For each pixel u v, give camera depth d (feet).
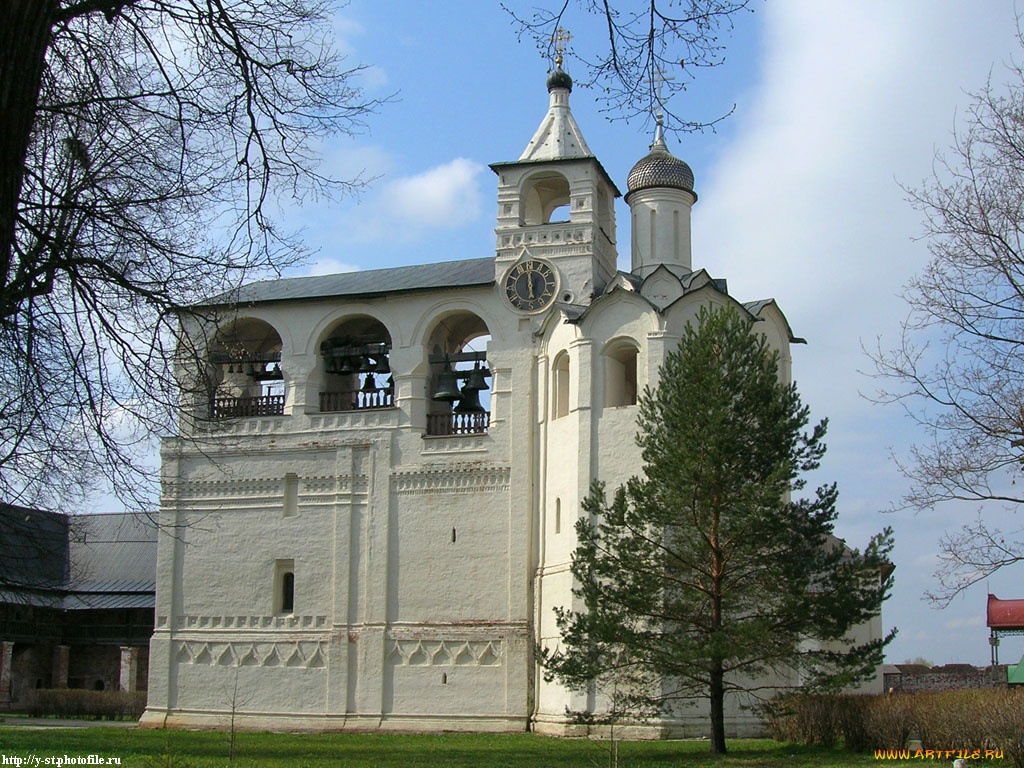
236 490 202.28
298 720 189.98
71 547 292.20
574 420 175.42
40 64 40.34
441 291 196.85
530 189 209.97
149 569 282.97
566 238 192.54
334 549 194.80
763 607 131.54
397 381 197.47
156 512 82.02
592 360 174.29
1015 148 87.86
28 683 273.95
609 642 128.16
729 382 132.57
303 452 199.82
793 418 133.39
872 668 124.77
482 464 188.85
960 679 225.56
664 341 169.37
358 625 190.60
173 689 198.49
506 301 193.36
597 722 131.23
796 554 127.34
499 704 179.52
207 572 201.16
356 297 201.26
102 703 241.14
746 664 129.90
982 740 113.19
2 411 63.16
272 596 196.85
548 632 176.35
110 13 53.93
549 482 181.68
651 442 135.54
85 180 61.41
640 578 129.49
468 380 196.65
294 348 204.33
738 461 129.49
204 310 66.95
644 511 130.00
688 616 130.62
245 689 194.70
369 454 196.24
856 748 129.90
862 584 129.29
